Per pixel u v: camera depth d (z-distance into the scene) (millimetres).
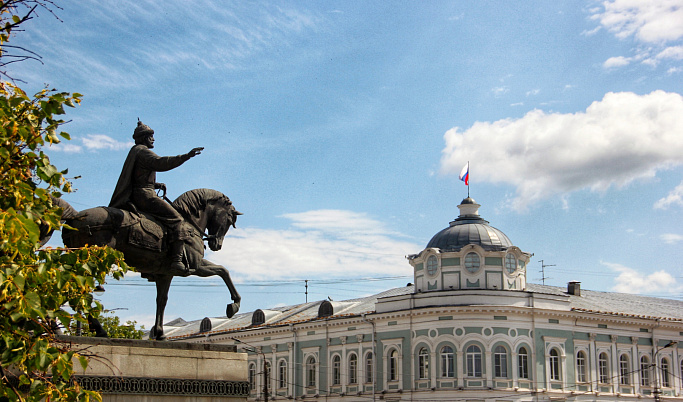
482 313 50656
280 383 60031
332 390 56750
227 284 15859
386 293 62844
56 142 10695
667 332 58469
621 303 61688
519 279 53688
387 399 53000
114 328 46344
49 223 10562
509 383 50250
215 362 13984
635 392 56062
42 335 10656
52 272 10078
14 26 10703
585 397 53188
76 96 10773
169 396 13352
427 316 51906
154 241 14641
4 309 9539
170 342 13656
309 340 59031
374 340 54500
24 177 10695
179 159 14703
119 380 12906
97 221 13961
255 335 62406
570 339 53438
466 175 57219
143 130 15312
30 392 10109
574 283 61469
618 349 55812
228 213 16391
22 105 10586
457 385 50094
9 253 9906
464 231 54156
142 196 14781
